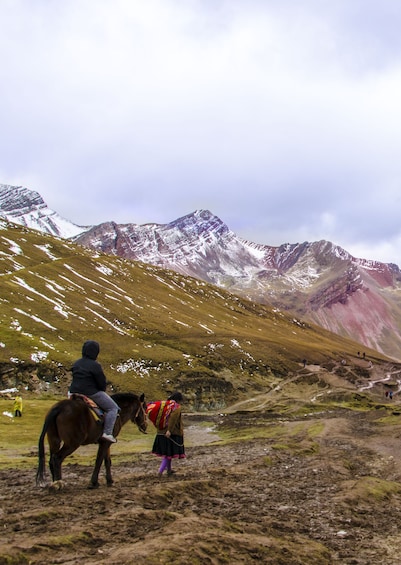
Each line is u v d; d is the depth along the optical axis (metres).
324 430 46.41
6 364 97.12
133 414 17.98
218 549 10.00
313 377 148.50
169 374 118.06
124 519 11.77
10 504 13.81
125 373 112.62
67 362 104.25
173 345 141.62
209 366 131.75
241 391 127.25
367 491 17.92
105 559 8.96
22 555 9.05
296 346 178.75
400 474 23.84
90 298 160.38
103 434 15.80
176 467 25.20
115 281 193.38
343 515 14.78
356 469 25.56
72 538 10.12
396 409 96.12
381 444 35.91
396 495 18.72
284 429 52.88
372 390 152.12
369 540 12.48
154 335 145.38
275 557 10.17
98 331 131.88
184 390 113.56
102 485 17.08
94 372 16.00
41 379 97.62
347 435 43.09
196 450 35.38
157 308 176.12
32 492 16.14
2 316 120.19
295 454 30.03
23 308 130.62
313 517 14.40
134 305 170.12
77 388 15.87
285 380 143.00
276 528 12.82
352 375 165.25
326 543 11.97
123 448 42.28
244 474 21.53
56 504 13.72
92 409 15.47
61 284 163.25
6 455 34.84
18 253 183.50
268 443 38.47
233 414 94.06
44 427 14.84
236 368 139.25
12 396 88.94
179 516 12.55
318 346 196.38
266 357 154.62
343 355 192.38
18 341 107.00
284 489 18.41
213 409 114.06
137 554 9.13
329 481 20.77
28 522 11.55
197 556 9.41
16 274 156.75
